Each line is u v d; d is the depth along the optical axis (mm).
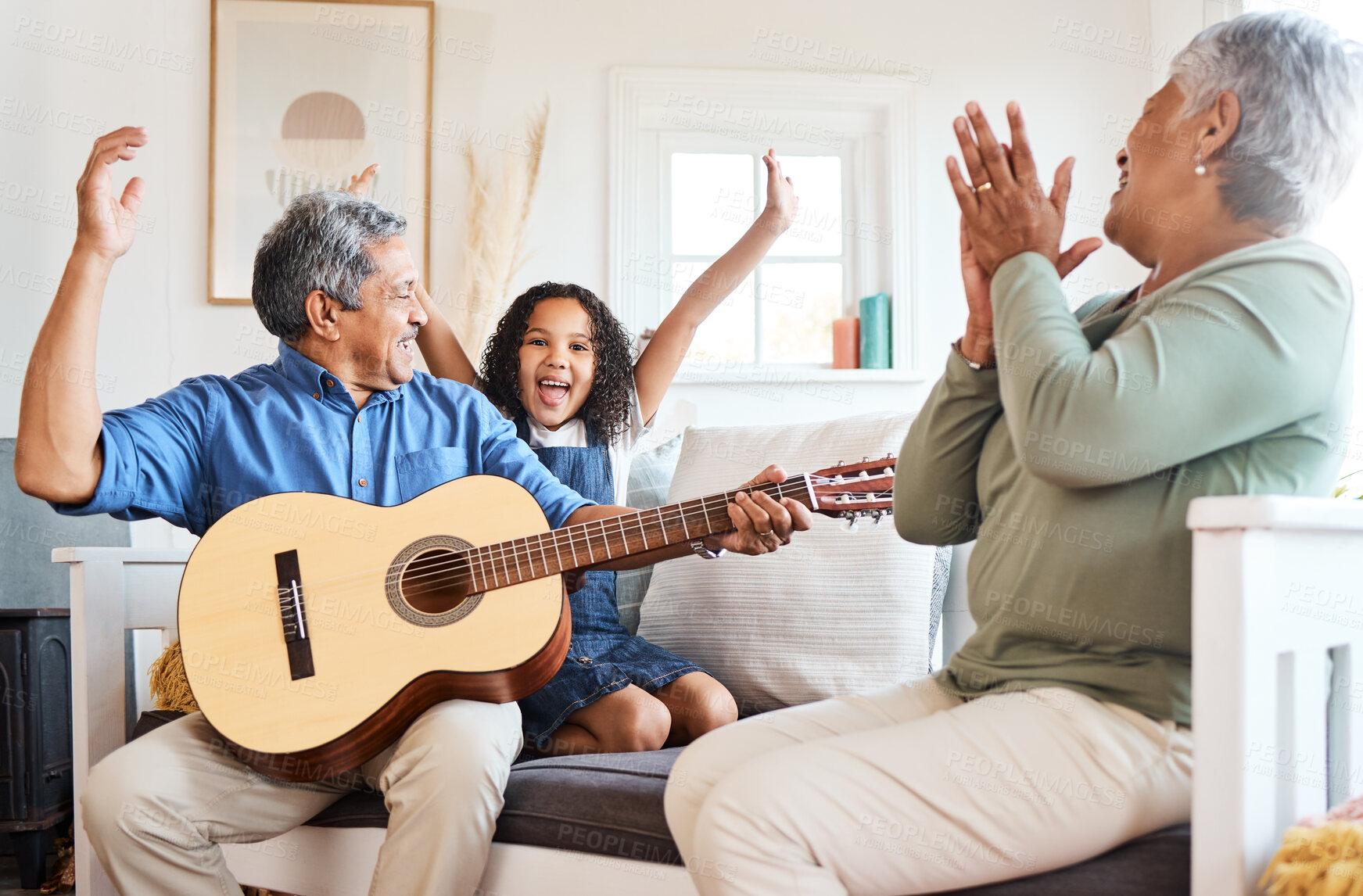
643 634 2035
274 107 3156
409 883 1327
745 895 998
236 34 3152
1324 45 1063
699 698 1715
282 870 1537
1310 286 1008
